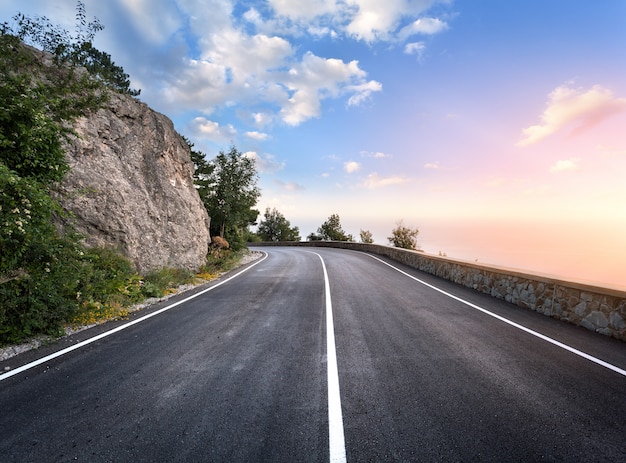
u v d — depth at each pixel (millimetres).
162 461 2275
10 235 5039
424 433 2604
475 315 6578
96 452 2377
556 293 6465
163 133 13625
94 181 9602
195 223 14672
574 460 2297
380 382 3527
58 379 3615
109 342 4902
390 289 9641
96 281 7355
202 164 26344
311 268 15430
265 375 3711
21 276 5141
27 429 2672
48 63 8898
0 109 5484
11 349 4555
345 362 4094
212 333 5352
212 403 3082
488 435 2578
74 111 8680
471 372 3791
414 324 5871
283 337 5121
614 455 2350
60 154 6379
